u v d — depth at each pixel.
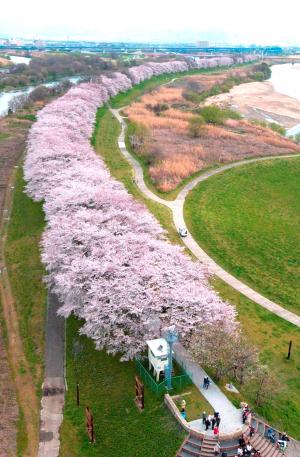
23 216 74.19
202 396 38.06
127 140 115.69
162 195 84.44
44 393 42.09
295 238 71.94
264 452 34.12
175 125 130.38
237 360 39.88
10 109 142.75
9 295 57.00
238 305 53.56
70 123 103.75
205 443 34.03
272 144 120.56
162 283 44.72
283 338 48.28
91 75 195.00
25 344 48.59
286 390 41.22
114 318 41.03
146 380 40.22
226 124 137.38
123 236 52.94
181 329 40.59
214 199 84.56
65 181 69.31
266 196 88.50
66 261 49.41
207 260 63.69
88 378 42.62
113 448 35.97
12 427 39.03
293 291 57.47
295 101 195.25
